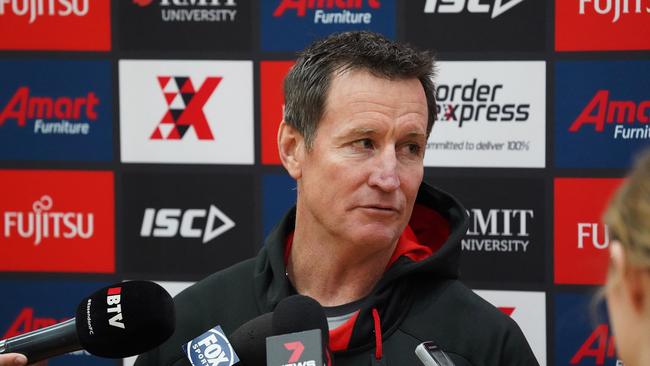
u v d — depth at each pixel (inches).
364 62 227.1
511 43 405.7
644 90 400.8
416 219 267.9
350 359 237.3
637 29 398.9
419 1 409.1
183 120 428.5
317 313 208.4
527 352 243.4
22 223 440.1
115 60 429.7
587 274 408.8
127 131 431.8
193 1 423.2
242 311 253.1
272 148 424.5
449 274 250.7
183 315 257.9
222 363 219.0
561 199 409.4
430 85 242.1
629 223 129.9
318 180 232.4
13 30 433.7
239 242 430.0
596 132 404.8
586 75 403.2
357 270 243.0
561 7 402.0
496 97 408.5
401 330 241.8
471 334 240.5
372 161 227.3
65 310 441.1
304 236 246.4
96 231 437.4
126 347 225.3
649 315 130.9
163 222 433.1
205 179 429.4
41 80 434.9
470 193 413.7
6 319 443.5
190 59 425.4
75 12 430.6
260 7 419.2
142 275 436.1
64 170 437.1
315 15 415.8
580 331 410.3
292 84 239.3
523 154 409.4
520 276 414.0
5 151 438.6
